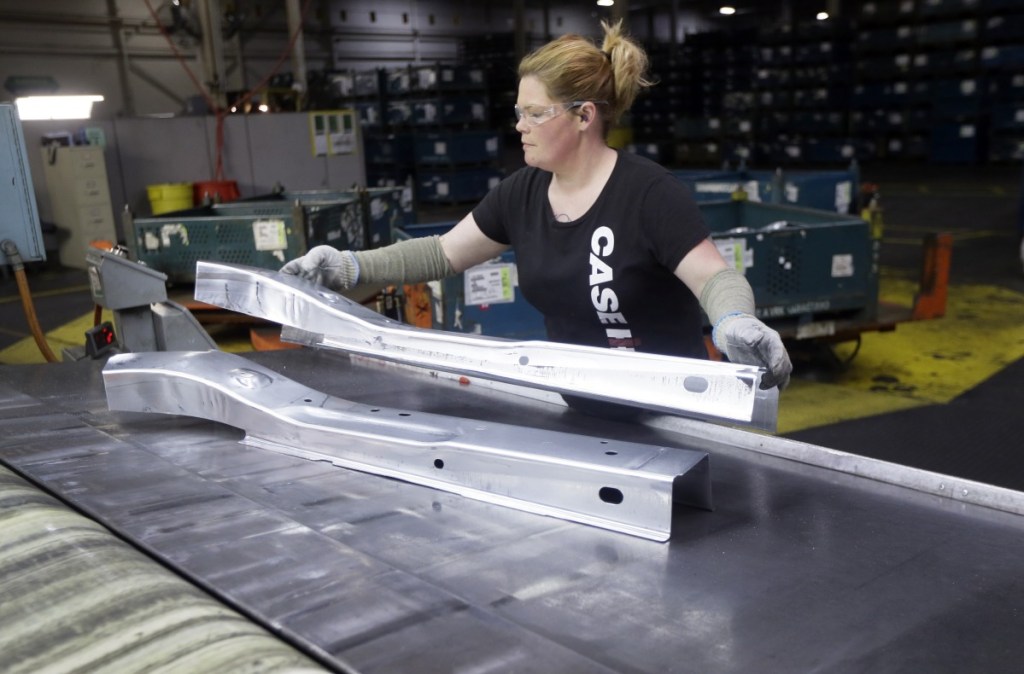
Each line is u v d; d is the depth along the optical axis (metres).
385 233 6.03
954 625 0.77
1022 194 7.80
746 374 0.93
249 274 1.40
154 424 1.37
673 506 1.06
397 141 12.62
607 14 21.86
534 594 0.82
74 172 7.94
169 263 5.01
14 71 12.80
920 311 4.20
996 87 13.65
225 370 1.38
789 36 14.80
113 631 0.68
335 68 16.97
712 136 15.81
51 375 1.68
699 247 1.29
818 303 4.05
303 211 4.70
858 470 1.15
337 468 1.18
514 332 3.68
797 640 0.75
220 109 9.15
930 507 1.04
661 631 0.76
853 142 14.80
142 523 0.92
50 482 1.06
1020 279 6.54
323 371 1.74
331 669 0.65
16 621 0.71
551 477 1.01
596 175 1.39
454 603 0.74
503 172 12.59
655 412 1.40
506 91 17.98
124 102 13.89
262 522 0.92
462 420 1.20
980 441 3.50
